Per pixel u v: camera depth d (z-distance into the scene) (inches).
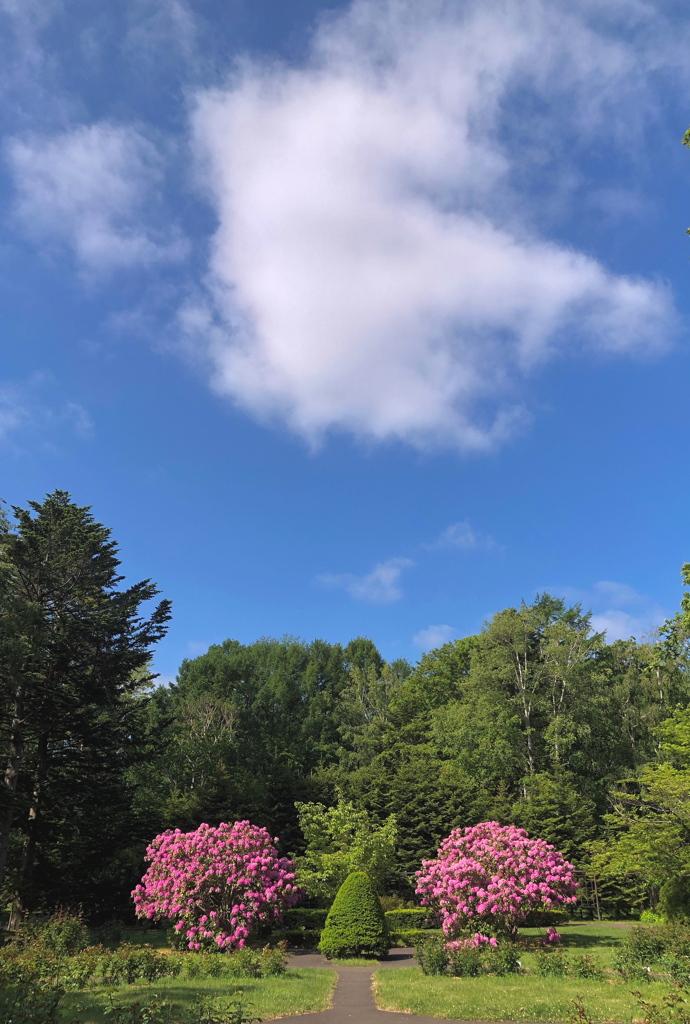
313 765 1845.5
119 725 1134.4
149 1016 309.3
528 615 1581.0
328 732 1989.4
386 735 1815.9
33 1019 298.2
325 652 2330.2
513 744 1450.5
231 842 808.9
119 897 1087.6
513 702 1501.0
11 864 1074.1
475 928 716.7
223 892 774.5
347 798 1533.0
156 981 504.4
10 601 899.4
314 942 906.1
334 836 1149.1
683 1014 308.0
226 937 724.7
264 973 561.6
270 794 1502.2
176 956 615.2
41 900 983.6
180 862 785.6
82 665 1115.9
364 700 2047.2
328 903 1125.1
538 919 985.5
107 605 1146.7
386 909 1094.4
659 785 813.9
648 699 1478.8
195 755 1552.7
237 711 1886.1
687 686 1406.3
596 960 558.9
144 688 1704.0
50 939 653.9
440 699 1937.7
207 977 538.9
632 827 834.2
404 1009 405.4
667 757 1358.3
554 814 1299.2
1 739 998.4
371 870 1060.5
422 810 1429.6
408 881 1331.2
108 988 432.5
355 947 721.6
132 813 1205.1
